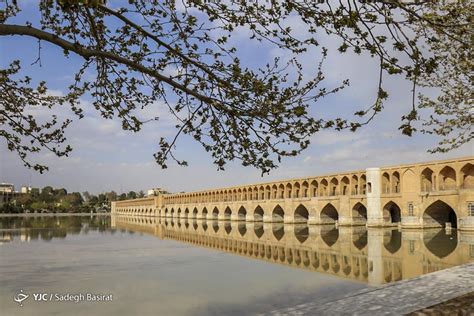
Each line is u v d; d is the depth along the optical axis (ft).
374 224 142.10
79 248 99.30
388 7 14.19
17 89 20.13
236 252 90.53
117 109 19.94
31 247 101.35
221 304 43.98
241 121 16.51
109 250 95.04
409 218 131.85
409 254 77.71
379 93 14.79
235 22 16.78
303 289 50.52
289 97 16.06
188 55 17.58
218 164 17.53
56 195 485.56
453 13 15.69
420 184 129.39
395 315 19.24
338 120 15.80
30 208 426.92
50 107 20.70
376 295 23.72
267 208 205.26
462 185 117.70
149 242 115.96
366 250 86.17
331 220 176.45
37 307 43.50
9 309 42.70
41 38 15.62
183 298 46.98
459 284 26.25
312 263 71.87
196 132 17.34
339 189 164.55
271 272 63.41
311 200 175.01
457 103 31.78
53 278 59.47
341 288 50.44
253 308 42.06
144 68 16.66
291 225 181.57
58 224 222.28
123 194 540.52
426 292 24.08
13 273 63.82
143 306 43.55
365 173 150.61
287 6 15.37
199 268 68.18
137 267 69.56
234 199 247.50
